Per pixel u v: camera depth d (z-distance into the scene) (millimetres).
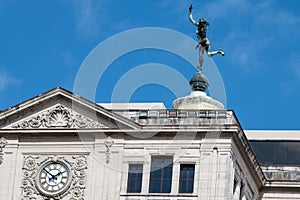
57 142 123438
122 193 121812
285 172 132750
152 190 121812
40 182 122562
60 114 123812
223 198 120375
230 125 121688
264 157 138375
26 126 123875
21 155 123500
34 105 123875
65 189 122125
